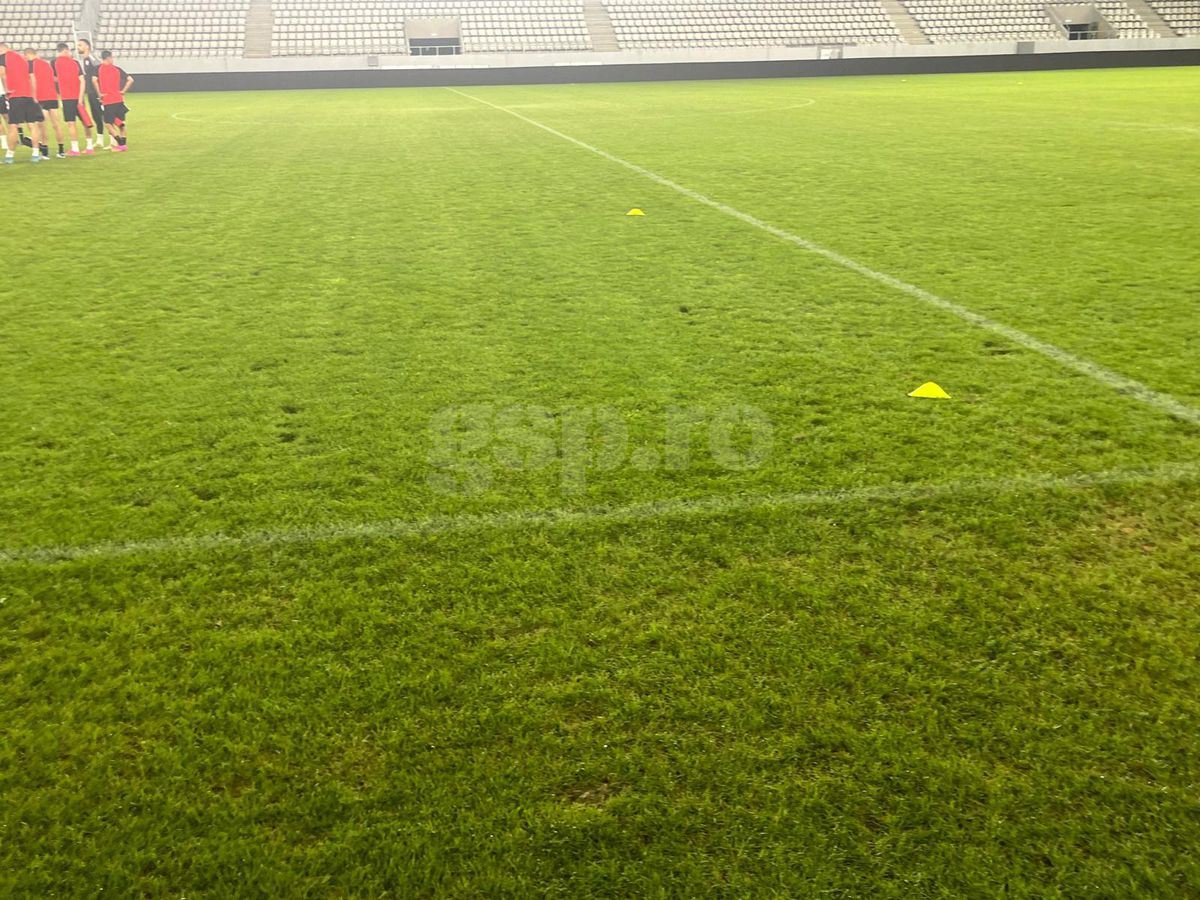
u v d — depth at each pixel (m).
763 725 1.75
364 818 1.57
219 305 4.72
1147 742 1.71
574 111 17.56
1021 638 2.00
